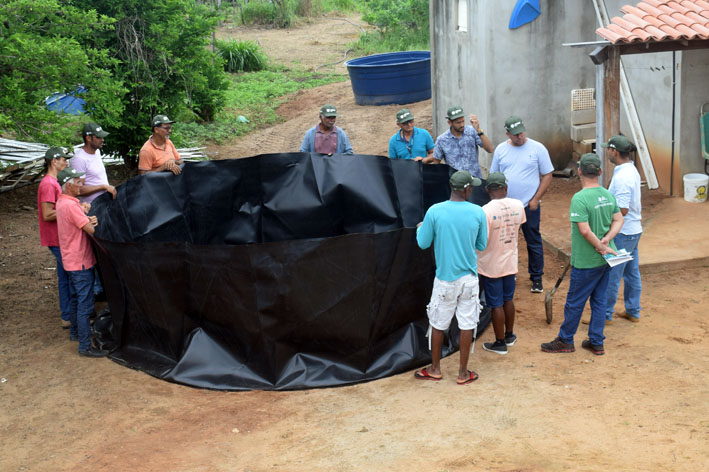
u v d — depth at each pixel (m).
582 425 5.34
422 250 6.72
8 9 8.88
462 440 5.23
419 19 27.33
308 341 6.48
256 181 8.52
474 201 8.05
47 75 9.07
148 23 13.55
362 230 8.38
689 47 8.93
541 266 8.13
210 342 6.65
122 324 7.07
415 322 6.88
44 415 6.03
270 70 25.30
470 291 6.02
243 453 5.30
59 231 6.91
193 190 8.51
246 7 33.53
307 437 5.49
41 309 8.25
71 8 9.96
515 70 12.01
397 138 8.98
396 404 5.95
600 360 6.50
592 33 12.04
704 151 10.38
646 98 11.25
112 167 14.67
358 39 29.81
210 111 18.08
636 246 7.07
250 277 6.29
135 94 13.38
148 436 5.63
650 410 5.50
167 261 6.54
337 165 8.35
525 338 7.11
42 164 12.99
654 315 7.42
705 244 8.88
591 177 6.29
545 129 12.38
